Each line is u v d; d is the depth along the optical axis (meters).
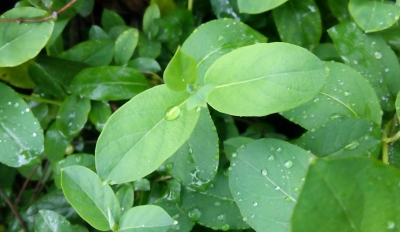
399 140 0.33
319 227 0.25
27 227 0.40
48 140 0.39
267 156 0.31
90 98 0.37
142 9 0.46
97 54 0.40
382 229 0.25
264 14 0.40
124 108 0.29
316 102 0.33
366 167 0.24
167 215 0.31
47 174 0.41
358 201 0.25
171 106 0.29
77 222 0.38
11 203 0.40
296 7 0.39
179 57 0.28
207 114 0.34
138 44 0.41
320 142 0.32
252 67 0.29
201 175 0.34
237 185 0.31
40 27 0.35
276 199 0.30
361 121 0.32
